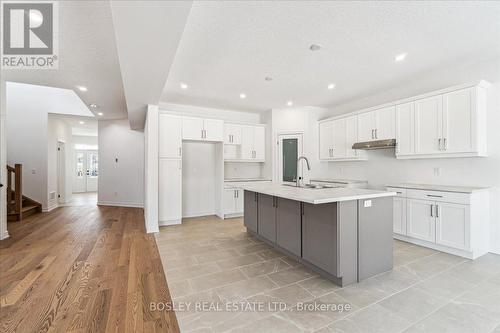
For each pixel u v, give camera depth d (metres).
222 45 2.61
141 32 1.83
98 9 1.96
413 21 2.19
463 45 2.65
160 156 4.47
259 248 3.27
